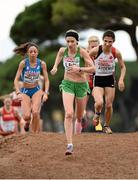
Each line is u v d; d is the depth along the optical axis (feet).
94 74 79.56
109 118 82.23
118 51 77.92
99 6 210.59
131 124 353.72
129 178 62.64
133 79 346.95
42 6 257.96
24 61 82.12
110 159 68.80
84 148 72.64
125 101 343.87
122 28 219.00
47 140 76.79
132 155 69.97
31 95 83.61
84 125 93.56
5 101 102.27
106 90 80.07
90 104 308.19
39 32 257.96
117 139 76.59
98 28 221.05
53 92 289.12
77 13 213.66
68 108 67.92
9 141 78.28
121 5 202.49
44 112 316.40
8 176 63.41
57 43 263.49
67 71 69.46
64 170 65.31
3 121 102.12
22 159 69.97
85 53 69.10
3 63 304.71
